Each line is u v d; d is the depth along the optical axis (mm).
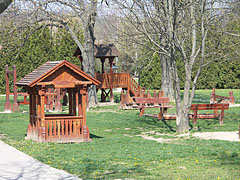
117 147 13531
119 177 9094
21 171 9562
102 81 32969
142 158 11562
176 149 13055
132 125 20859
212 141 14938
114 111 27625
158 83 45062
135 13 17797
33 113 15305
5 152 12133
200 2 17422
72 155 11938
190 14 17766
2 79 41375
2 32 30562
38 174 9242
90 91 30672
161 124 21141
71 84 14570
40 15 27062
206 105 19984
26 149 12867
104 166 10359
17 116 24406
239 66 45938
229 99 31141
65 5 28000
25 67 40906
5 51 39750
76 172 9656
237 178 9164
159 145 14047
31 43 40750
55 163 10656
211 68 45781
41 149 12969
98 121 22422
